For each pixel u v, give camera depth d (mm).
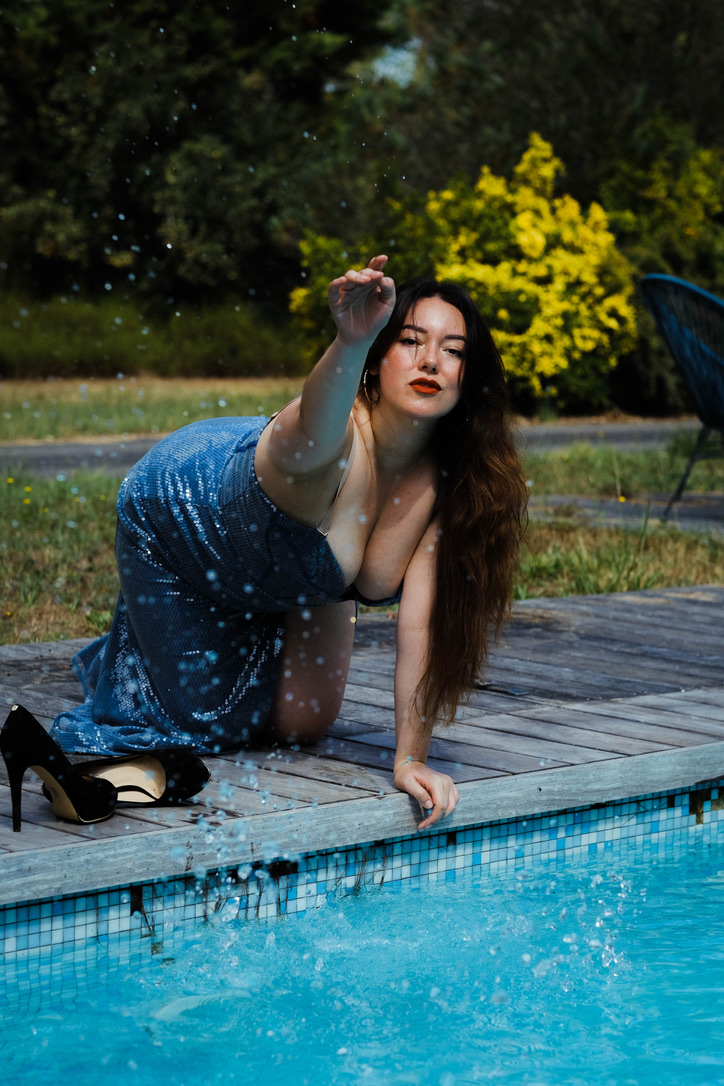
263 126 22609
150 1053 1724
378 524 2330
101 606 4867
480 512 2295
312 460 2051
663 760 2697
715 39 20984
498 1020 1830
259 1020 1827
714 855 2742
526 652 3924
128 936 2064
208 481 2314
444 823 2375
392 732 2865
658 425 15336
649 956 2090
